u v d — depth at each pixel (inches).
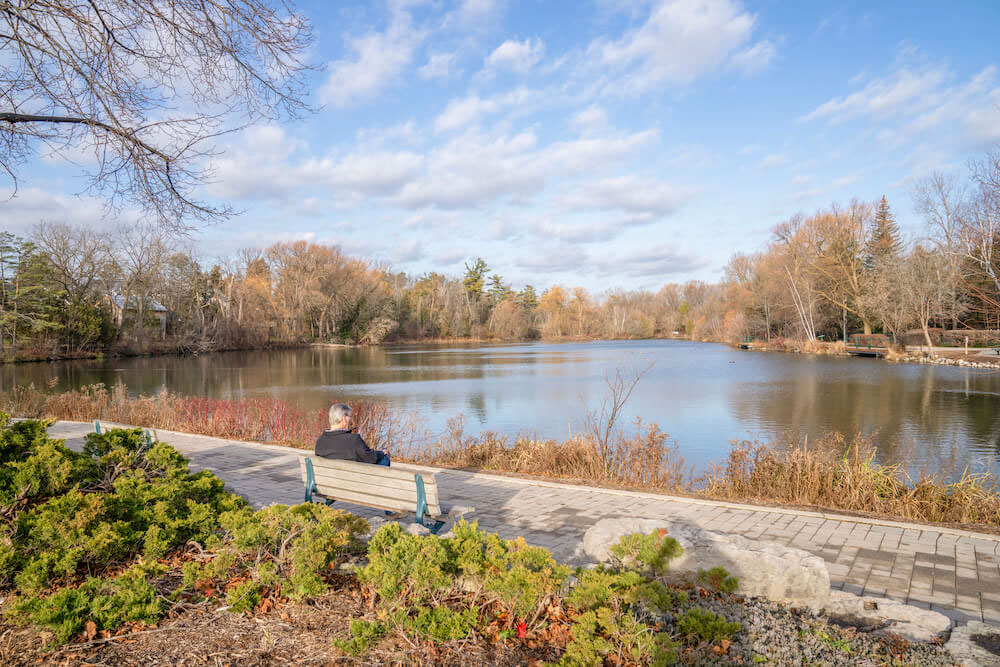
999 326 1802.4
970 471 498.3
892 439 627.8
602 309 4694.9
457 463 412.2
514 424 703.1
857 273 2246.6
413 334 3789.4
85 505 157.6
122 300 2325.3
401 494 199.5
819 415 773.3
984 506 310.8
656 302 5191.9
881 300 1943.9
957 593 180.2
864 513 274.1
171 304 2447.1
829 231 2283.5
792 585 153.7
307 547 133.3
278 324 2992.1
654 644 103.5
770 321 2760.8
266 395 1010.1
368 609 128.0
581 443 419.5
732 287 3348.9
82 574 144.3
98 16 213.2
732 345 3100.4
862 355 2005.4
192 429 531.5
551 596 129.5
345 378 1336.1
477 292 4670.3
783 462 364.8
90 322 2025.1
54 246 2017.7
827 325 2561.5
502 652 111.5
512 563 129.6
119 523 152.0
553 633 119.4
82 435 482.9
